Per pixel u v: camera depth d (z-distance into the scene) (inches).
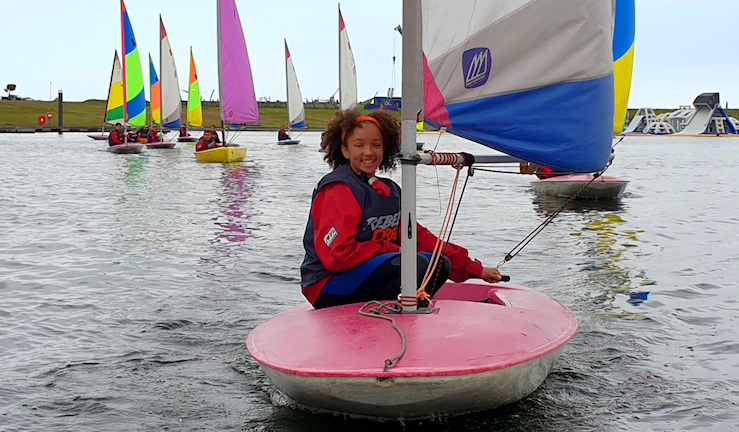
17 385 140.0
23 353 160.4
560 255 282.2
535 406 125.8
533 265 261.4
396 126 138.6
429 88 129.6
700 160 1179.3
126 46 1541.6
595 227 365.1
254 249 295.6
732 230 355.9
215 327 181.6
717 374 144.1
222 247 300.4
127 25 1530.5
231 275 244.4
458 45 130.0
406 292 126.8
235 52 1114.1
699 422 120.5
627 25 419.2
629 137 3262.8
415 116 126.1
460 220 391.9
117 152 1191.6
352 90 1555.1
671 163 1079.6
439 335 115.7
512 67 131.5
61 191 547.2
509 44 131.0
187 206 453.4
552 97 130.3
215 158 957.2
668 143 2314.2
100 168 820.0
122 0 1520.7
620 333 173.0
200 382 141.9
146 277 241.1
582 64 128.4
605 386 136.9
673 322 183.5
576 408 125.6
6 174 717.3
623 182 506.3
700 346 162.4
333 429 117.3
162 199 494.6
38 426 120.9
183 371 148.5
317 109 4303.6
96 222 377.7
